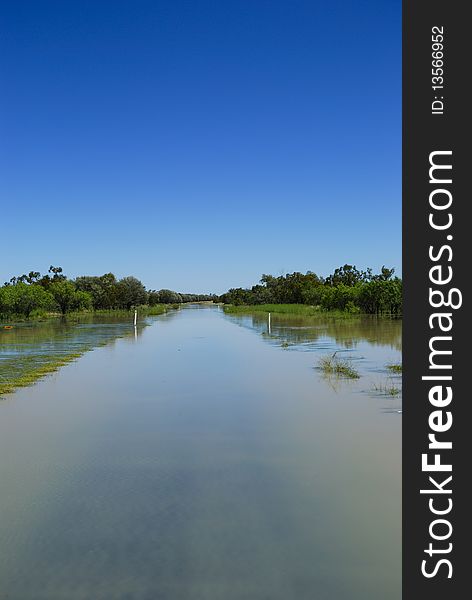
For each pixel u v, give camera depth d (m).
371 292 53.69
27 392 15.16
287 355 23.05
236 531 6.48
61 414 12.45
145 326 49.12
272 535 6.38
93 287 94.81
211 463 8.91
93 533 6.48
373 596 5.21
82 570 5.67
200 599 5.15
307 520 6.76
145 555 5.95
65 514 7.01
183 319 64.25
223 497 7.50
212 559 5.85
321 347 25.83
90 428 11.19
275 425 11.15
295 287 88.69
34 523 6.77
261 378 17.00
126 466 8.82
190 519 6.82
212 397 14.13
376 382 15.65
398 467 8.55
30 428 11.24
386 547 6.11
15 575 5.59
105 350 26.55
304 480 8.08
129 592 5.27
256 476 8.27
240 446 9.80
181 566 5.72
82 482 8.13
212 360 21.84
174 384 16.16
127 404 13.43
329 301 61.78
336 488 7.75
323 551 6.01
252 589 5.29
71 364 21.09
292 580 5.45
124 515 6.96
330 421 11.36
